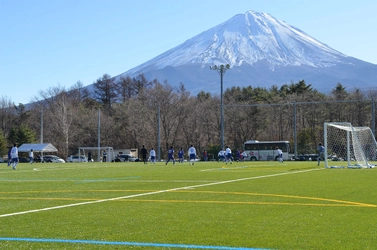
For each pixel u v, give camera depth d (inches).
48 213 510.9
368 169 1460.4
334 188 773.3
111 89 4852.4
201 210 528.7
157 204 580.7
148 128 3602.4
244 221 456.4
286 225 434.9
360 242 364.8
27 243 366.3
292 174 1180.5
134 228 424.2
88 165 2047.2
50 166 1941.4
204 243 364.2
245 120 3816.4
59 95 4192.9
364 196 653.9
